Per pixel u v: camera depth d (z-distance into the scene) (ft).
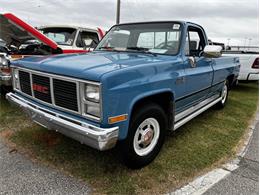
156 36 12.35
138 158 9.66
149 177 9.46
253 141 13.61
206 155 11.49
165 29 12.26
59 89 8.74
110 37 14.01
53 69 8.79
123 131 8.33
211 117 17.62
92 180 9.12
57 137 12.50
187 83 11.66
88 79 7.77
